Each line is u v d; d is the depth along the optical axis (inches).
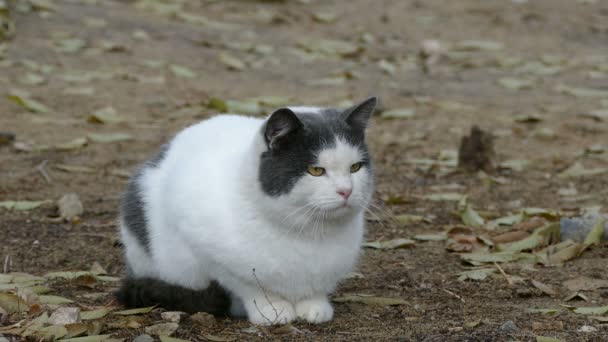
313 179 257.3
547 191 462.3
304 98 631.8
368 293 316.5
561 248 359.9
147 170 295.0
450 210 428.8
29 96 587.8
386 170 498.9
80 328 259.3
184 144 291.6
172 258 275.0
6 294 278.1
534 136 572.4
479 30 893.2
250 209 259.3
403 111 612.7
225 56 714.8
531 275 333.7
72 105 586.6
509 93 690.8
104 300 302.7
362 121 272.4
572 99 674.2
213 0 904.9
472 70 758.5
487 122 607.2
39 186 444.1
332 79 687.7
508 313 289.1
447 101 655.1
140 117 572.7
